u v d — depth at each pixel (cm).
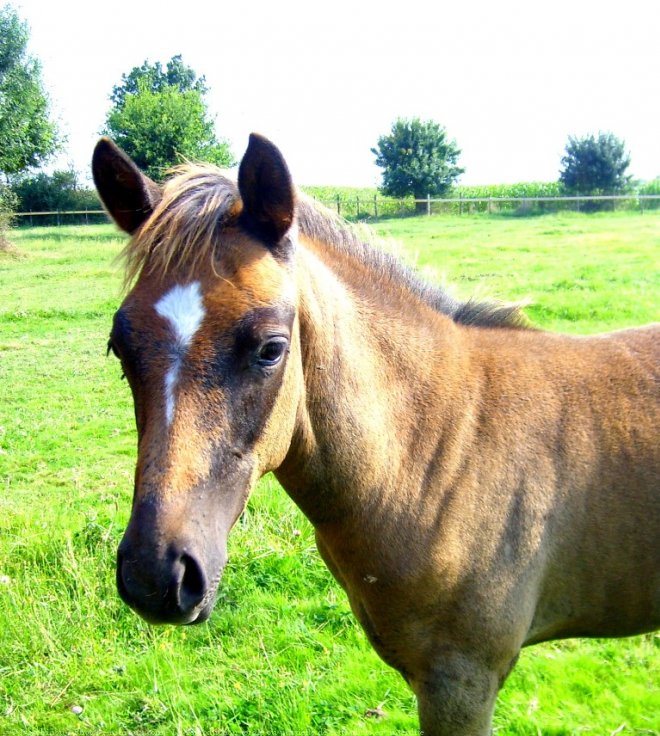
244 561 462
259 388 194
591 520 253
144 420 188
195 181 207
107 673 383
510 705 342
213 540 186
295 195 201
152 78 5369
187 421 183
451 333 269
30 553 475
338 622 414
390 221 3234
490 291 298
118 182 218
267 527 495
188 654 395
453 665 248
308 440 230
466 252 1792
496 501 246
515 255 1705
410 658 253
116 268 209
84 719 355
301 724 338
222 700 358
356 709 347
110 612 421
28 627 406
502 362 267
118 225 227
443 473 245
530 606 254
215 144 3641
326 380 228
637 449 255
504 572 246
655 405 262
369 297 256
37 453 717
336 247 263
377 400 241
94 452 717
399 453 243
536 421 255
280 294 195
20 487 639
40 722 357
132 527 179
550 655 377
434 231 2562
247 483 198
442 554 239
